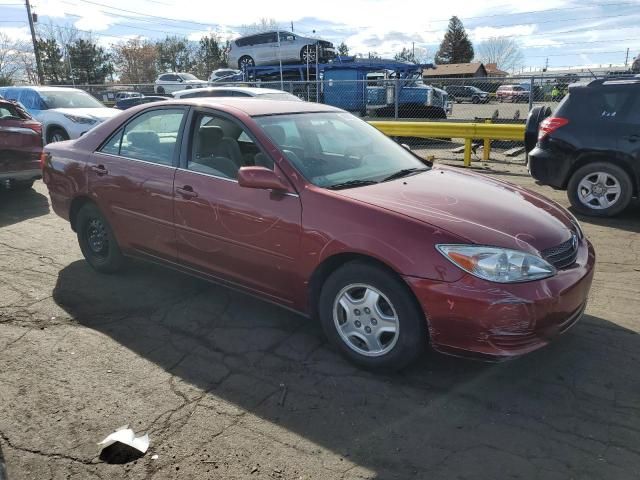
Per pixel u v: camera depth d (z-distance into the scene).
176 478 2.48
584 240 3.66
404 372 3.37
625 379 3.28
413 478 2.49
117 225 4.59
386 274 3.12
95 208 4.78
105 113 12.20
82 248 5.07
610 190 6.93
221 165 3.89
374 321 3.26
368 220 3.19
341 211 3.28
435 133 11.66
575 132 7.01
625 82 6.73
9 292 4.55
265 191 3.59
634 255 5.53
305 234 3.38
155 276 4.95
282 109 4.23
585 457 2.62
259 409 3.00
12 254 5.54
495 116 16.17
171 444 2.71
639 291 4.58
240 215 3.68
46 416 2.92
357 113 18.83
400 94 18.03
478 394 3.14
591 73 12.58
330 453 2.65
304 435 2.79
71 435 2.77
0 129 7.44
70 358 3.52
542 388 3.20
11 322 4.00
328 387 3.21
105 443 2.68
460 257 2.94
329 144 4.09
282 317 4.14
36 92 12.64
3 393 3.12
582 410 2.99
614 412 2.97
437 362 3.49
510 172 10.35
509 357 2.95
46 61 64.62
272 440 2.74
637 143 6.60
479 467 2.55
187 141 4.11
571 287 3.10
